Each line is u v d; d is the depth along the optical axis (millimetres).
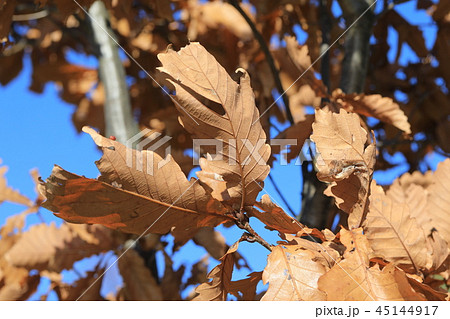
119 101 1276
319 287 665
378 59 1567
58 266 1069
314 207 962
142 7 1484
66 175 650
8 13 1000
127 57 1556
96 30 1378
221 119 681
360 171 716
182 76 682
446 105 1424
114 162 658
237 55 1369
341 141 718
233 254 715
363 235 705
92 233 1113
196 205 691
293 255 688
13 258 1059
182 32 1438
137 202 673
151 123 1262
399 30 1519
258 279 740
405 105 1457
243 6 1519
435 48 1515
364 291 666
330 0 1440
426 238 748
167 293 1095
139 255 1102
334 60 1597
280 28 1399
